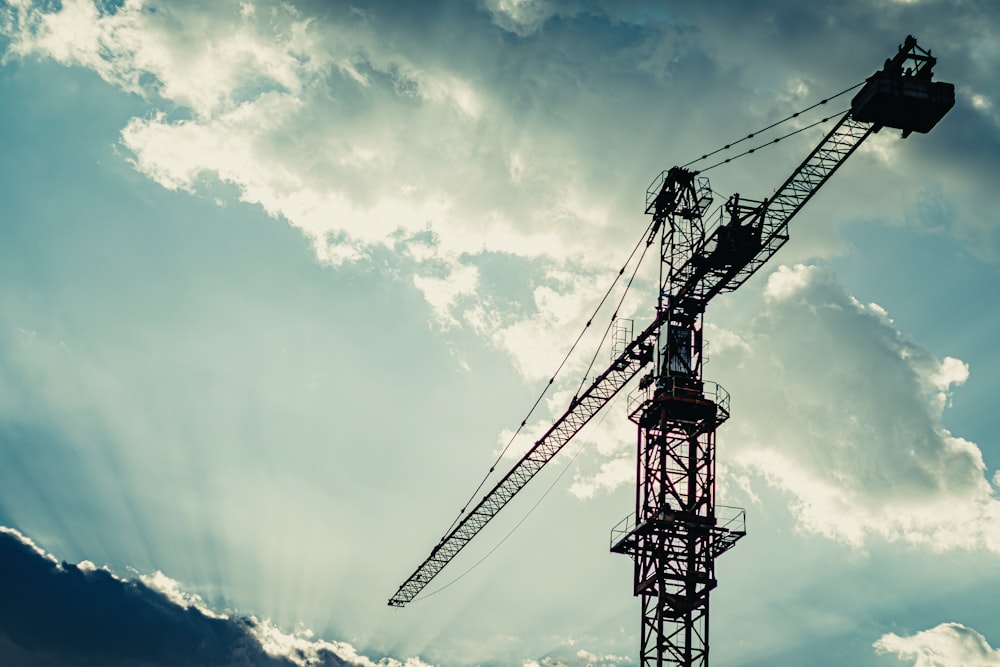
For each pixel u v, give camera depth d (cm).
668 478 9281
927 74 8800
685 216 10344
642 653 8988
